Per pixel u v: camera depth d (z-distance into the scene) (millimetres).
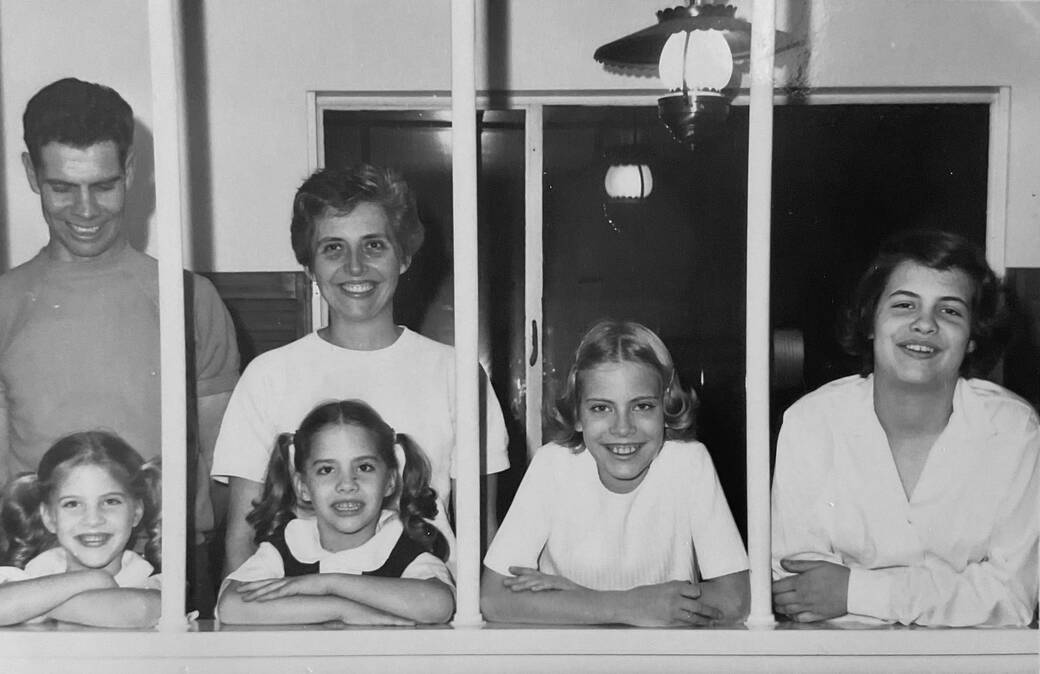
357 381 3293
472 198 2986
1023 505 3240
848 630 3111
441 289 3549
